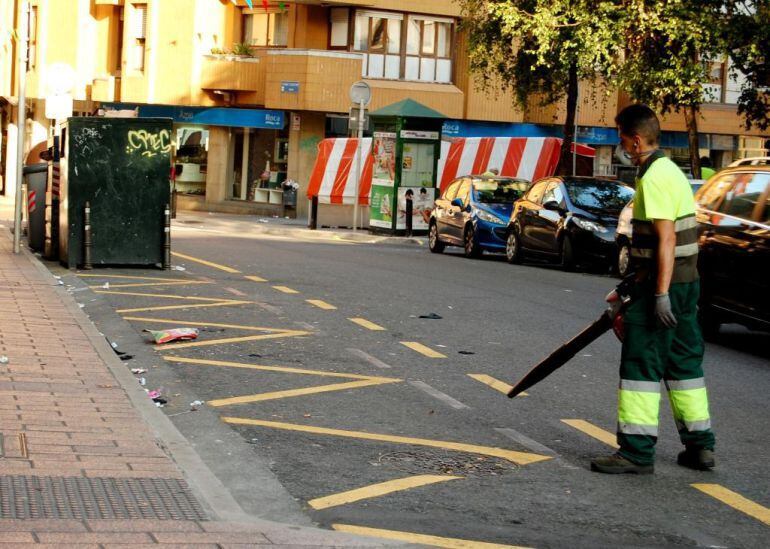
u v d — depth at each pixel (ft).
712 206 55.11
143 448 28.50
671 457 31.32
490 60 153.38
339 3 173.58
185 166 187.42
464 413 35.96
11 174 221.87
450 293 67.56
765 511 26.61
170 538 21.61
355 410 35.96
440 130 137.69
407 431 33.40
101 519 22.54
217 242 106.32
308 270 78.43
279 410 35.68
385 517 25.18
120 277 68.74
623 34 111.75
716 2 110.93
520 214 98.78
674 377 30.27
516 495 27.22
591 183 95.61
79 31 198.29
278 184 179.32
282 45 179.93
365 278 74.43
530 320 57.11
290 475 28.43
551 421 35.12
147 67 185.78
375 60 176.96
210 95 182.70
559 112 189.16
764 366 47.26
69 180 71.31
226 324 52.49
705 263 53.83
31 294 57.00
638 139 29.60
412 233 138.92
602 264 88.33
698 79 110.52
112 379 37.01
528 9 122.01
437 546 23.11
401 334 51.21
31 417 30.83
